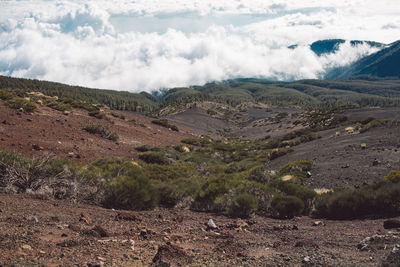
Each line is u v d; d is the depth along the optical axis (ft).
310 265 12.17
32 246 12.34
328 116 169.37
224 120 394.11
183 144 109.81
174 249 13.15
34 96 116.47
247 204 29.07
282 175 55.01
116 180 30.66
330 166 56.08
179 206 33.76
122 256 12.63
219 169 64.95
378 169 47.14
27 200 23.08
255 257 13.79
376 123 87.92
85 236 14.99
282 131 205.77
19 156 29.32
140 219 22.90
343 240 18.03
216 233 20.17
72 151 53.78
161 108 514.27
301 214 30.86
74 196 27.45
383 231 20.18
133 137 96.37
